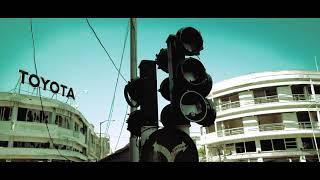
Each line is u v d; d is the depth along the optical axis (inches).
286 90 1211.2
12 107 1145.4
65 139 1263.5
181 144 95.8
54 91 1305.4
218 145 1274.6
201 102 108.1
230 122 1268.5
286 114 1176.8
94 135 2042.3
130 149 163.3
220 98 1332.4
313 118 1189.1
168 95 120.6
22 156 1094.4
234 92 1277.1
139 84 123.1
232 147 1236.5
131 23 204.1
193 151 96.1
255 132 1168.8
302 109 1169.4
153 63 125.7
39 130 1176.8
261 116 1205.7
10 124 1112.8
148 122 117.2
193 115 107.1
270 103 1186.6
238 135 1197.7
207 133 1333.7
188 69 112.4
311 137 1158.3
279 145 1156.5
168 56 114.8
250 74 1254.3
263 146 1172.5
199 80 112.0
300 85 1222.9
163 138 94.7
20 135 1123.9
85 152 1681.8
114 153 306.2
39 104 1205.1
